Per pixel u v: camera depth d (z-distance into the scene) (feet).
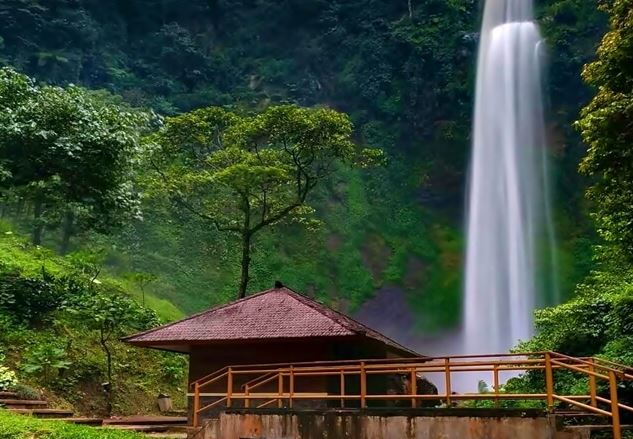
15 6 145.38
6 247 83.05
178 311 106.11
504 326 135.95
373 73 162.61
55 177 64.08
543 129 147.23
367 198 152.05
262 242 134.51
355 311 134.10
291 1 169.27
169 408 66.59
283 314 45.39
